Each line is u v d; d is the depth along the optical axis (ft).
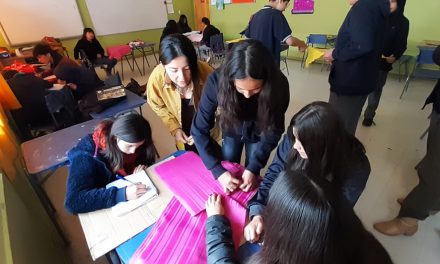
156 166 3.83
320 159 2.52
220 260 2.22
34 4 17.87
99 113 6.86
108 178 3.76
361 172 2.86
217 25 24.64
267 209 1.54
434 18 12.38
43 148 5.24
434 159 4.28
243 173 3.51
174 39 3.93
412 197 4.75
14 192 3.61
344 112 6.42
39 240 3.61
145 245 2.58
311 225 1.28
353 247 1.32
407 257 4.75
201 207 2.99
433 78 12.21
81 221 2.99
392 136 8.46
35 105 8.08
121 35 22.61
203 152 3.68
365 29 5.24
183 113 5.13
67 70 9.17
